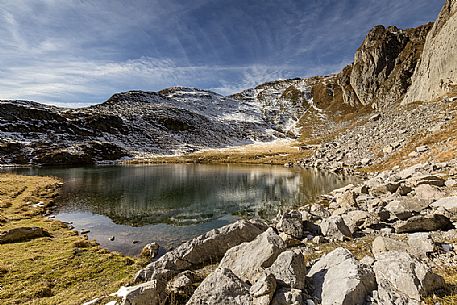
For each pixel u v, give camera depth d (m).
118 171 84.75
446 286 9.19
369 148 70.31
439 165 34.66
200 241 17.31
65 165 105.25
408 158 48.75
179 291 11.76
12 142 112.88
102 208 40.88
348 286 8.77
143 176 72.69
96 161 117.25
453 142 42.09
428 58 101.81
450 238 15.77
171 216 36.38
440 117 57.00
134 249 25.06
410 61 161.88
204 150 157.75
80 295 14.73
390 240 13.94
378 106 172.00
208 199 45.44
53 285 16.83
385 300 8.51
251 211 37.69
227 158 125.19
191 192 51.22
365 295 8.91
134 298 10.60
